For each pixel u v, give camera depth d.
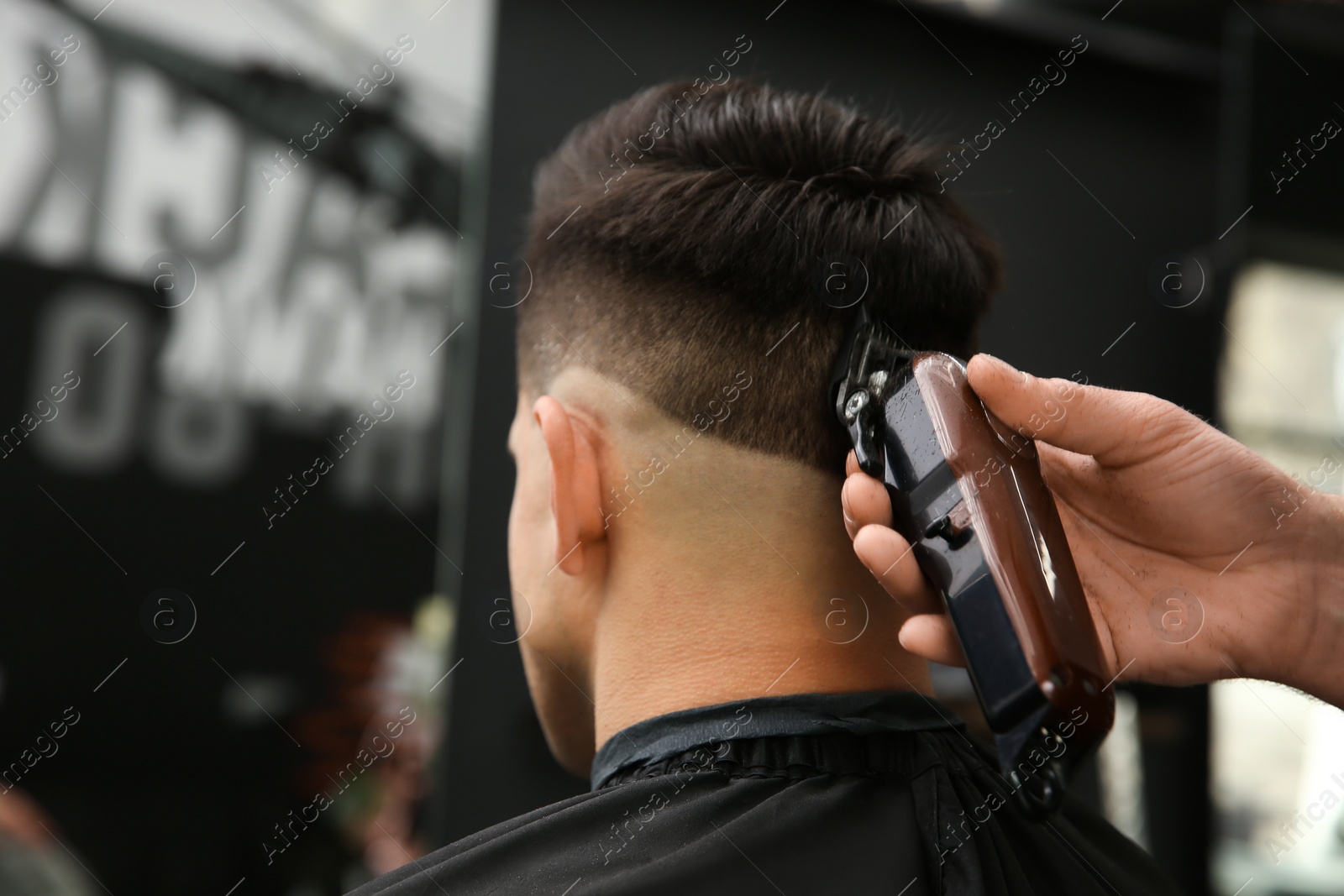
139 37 1.93
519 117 1.61
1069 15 1.87
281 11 1.98
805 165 0.60
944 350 0.62
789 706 0.55
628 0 1.66
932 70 1.74
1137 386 1.76
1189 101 1.83
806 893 0.49
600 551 0.61
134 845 1.79
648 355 0.58
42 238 1.88
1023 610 0.44
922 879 0.50
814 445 0.56
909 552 0.50
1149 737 1.71
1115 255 1.77
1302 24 1.83
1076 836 0.62
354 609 1.95
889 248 0.59
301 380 1.98
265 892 1.83
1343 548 0.62
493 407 1.58
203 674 1.88
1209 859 1.68
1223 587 0.65
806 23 1.71
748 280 0.57
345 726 1.90
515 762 1.53
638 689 0.58
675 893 0.48
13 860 1.64
